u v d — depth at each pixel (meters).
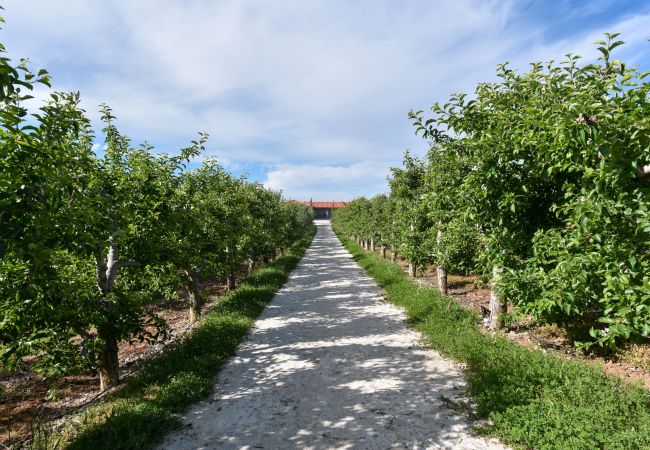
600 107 3.14
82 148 5.77
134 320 6.39
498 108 5.73
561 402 4.44
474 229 7.52
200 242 8.53
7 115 3.19
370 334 8.33
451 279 14.65
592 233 3.85
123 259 6.63
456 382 5.64
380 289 13.70
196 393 5.42
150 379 5.96
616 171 3.15
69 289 5.23
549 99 4.80
